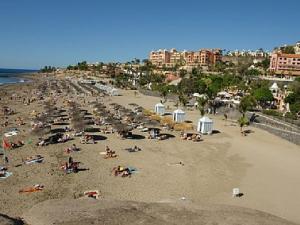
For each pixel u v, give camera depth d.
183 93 112.06
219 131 62.09
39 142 49.66
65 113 77.88
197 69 183.62
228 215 15.47
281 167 41.75
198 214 15.23
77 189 32.81
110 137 54.88
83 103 98.88
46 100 105.31
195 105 94.69
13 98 108.50
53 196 31.00
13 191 31.92
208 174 38.31
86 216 14.12
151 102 107.88
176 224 14.03
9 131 58.31
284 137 57.25
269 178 37.50
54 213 14.32
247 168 40.97
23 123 65.38
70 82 192.88
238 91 115.56
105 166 40.22
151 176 37.16
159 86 139.75
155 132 56.47
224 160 44.19
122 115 73.75
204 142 53.72
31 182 34.38
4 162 40.81
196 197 31.59
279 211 28.94
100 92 134.50
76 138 53.72
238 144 52.94
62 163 40.97
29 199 30.16
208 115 81.31
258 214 16.28
